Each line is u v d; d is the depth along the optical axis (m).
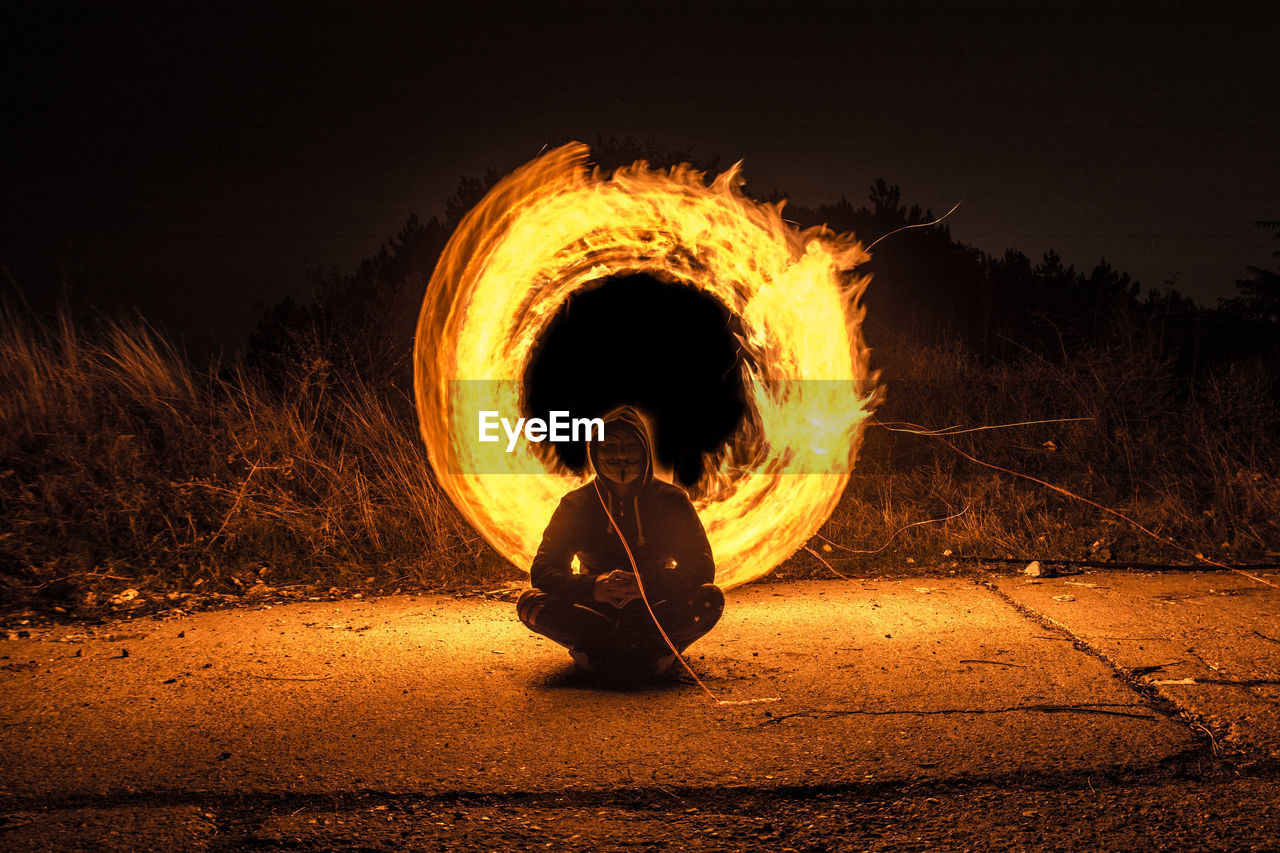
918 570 6.18
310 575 6.12
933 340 11.06
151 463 6.94
